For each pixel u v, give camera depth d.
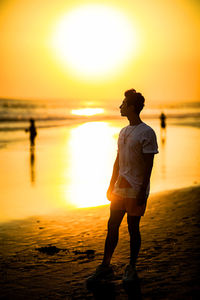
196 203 6.93
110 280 3.54
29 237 5.04
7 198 7.83
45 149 18.17
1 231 5.36
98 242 4.77
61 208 6.96
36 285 3.46
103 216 6.27
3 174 11.02
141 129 3.48
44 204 7.30
